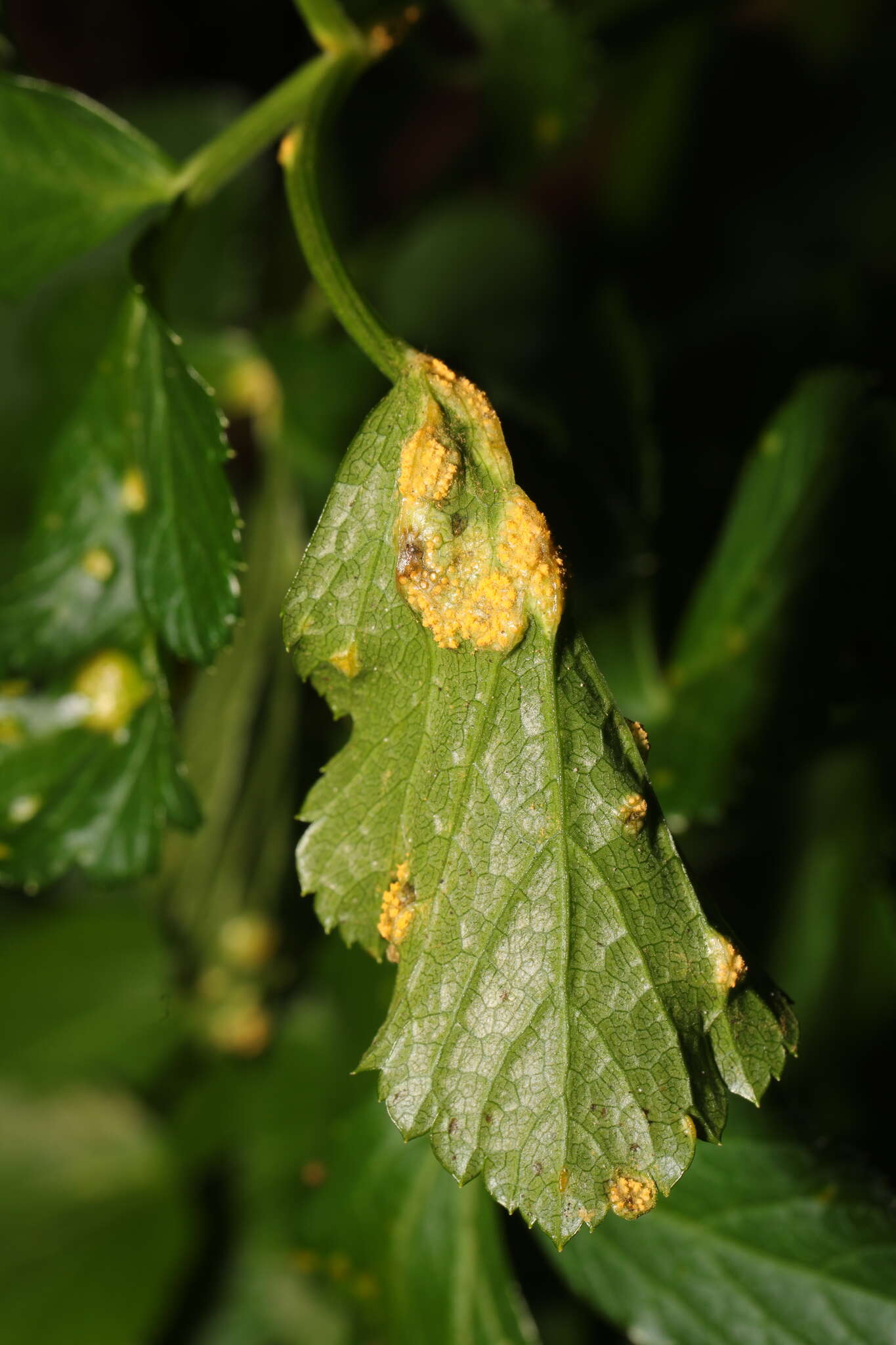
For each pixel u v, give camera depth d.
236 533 0.22
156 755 0.23
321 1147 0.25
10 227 0.23
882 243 0.34
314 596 0.21
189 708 0.25
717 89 0.34
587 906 0.21
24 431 0.28
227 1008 0.27
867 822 0.25
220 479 0.22
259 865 0.26
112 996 0.29
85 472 0.23
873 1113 0.25
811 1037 0.25
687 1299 0.23
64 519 0.23
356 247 0.31
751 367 0.27
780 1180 0.23
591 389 0.25
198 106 0.30
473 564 0.21
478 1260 0.24
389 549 0.21
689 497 0.26
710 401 0.27
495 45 0.28
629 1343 0.25
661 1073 0.21
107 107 0.30
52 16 0.31
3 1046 0.28
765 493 0.24
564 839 0.21
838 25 0.34
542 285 0.31
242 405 0.26
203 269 0.29
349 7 0.23
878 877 0.25
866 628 0.24
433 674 0.21
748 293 0.33
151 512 0.23
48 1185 0.28
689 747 0.24
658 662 0.25
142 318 0.23
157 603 0.23
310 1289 0.27
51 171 0.23
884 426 0.24
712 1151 0.23
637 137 0.34
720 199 0.35
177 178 0.23
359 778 0.21
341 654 0.21
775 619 0.24
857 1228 0.23
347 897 0.21
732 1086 0.21
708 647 0.24
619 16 0.27
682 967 0.21
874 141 0.35
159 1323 0.27
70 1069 0.28
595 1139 0.21
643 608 0.25
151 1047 0.29
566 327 0.30
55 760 0.23
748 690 0.24
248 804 0.26
